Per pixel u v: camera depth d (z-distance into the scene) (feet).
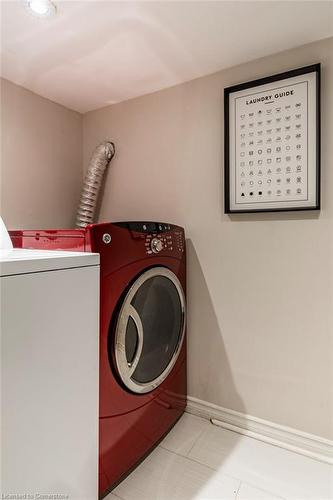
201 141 5.26
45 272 2.71
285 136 4.44
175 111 5.53
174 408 5.06
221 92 5.05
